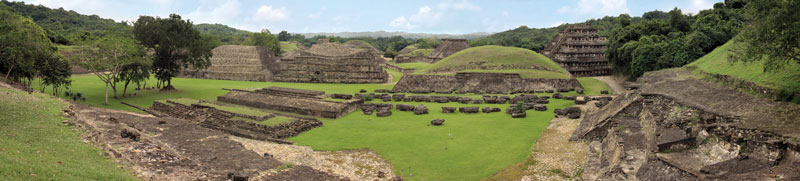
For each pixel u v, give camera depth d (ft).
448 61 346.33
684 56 241.96
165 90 271.08
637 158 91.09
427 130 163.12
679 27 315.58
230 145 126.21
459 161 120.57
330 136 154.81
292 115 197.36
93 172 71.56
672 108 117.50
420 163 119.85
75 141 94.32
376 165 118.93
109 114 157.07
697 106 109.19
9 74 189.37
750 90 117.29
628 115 135.85
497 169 111.34
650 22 324.60
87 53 216.54
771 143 73.56
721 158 81.00
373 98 260.01
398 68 498.28
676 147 88.94
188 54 268.00
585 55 379.55
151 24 254.06
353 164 119.85
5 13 184.75
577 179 95.55
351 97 242.17
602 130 131.23
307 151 133.39
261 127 160.97
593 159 108.47
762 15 95.14
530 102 229.45
